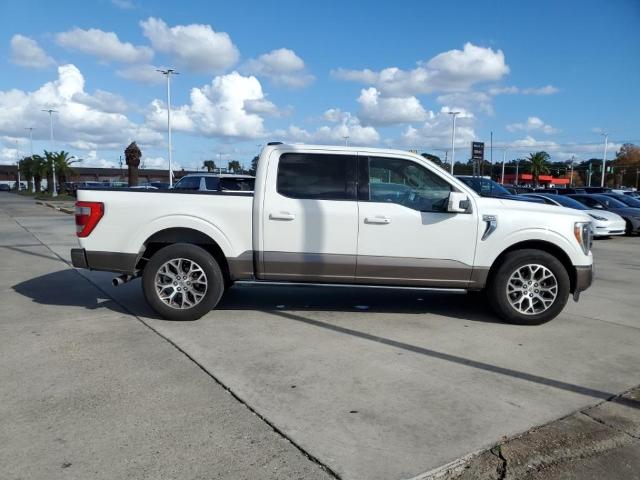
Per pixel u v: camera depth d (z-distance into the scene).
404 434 3.29
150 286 5.65
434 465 2.95
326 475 2.85
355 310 6.35
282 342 5.04
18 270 8.88
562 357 4.80
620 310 6.75
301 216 5.61
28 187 79.31
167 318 5.73
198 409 3.58
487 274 5.78
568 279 5.77
